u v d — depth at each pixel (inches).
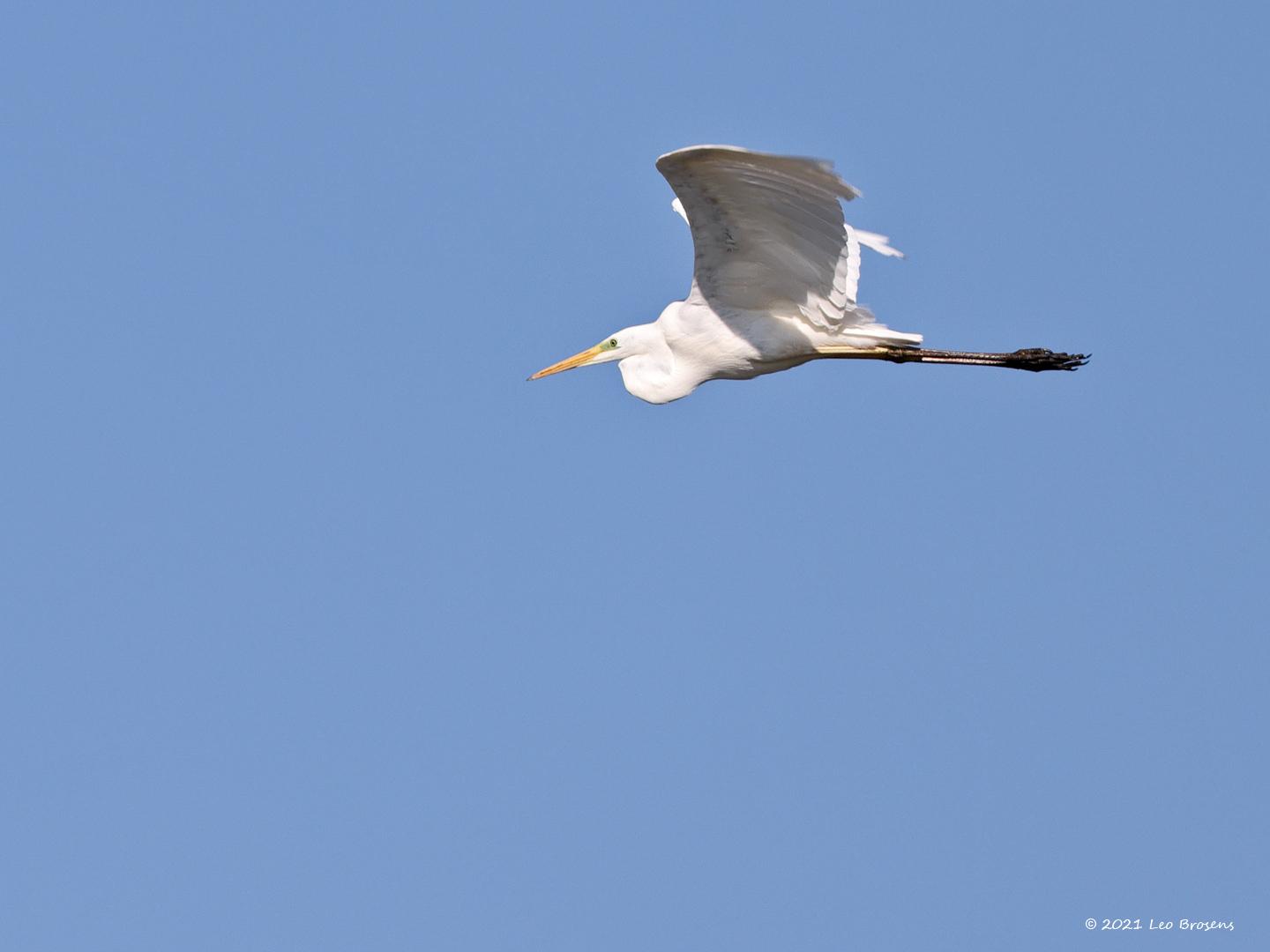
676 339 633.6
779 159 498.0
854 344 623.2
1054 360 650.2
